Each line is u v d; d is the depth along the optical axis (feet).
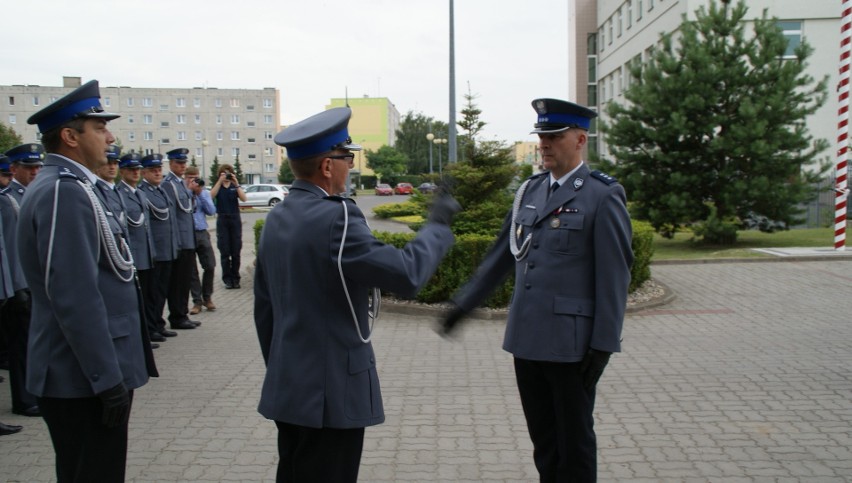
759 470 13.26
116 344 10.12
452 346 23.45
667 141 50.85
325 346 8.84
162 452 14.62
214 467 13.83
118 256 10.23
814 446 14.39
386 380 19.66
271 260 9.24
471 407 17.26
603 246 10.89
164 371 21.04
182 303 27.07
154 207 24.93
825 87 49.70
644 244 31.99
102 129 10.41
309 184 9.29
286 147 9.18
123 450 10.07
